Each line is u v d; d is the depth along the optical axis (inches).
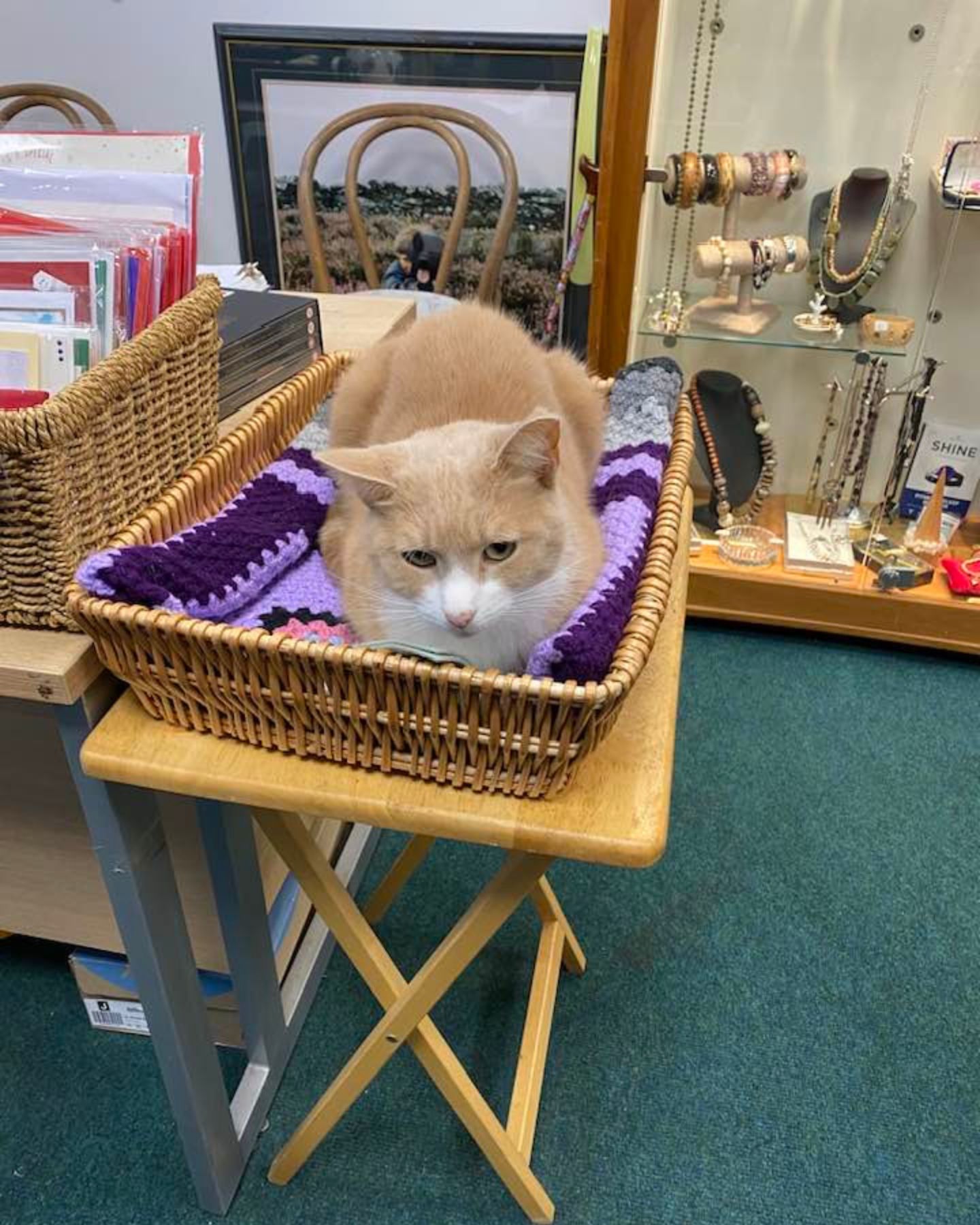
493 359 39.9
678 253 77.7
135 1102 47.5
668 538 31.3
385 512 29.6
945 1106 47.8
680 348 81.1
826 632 80.7
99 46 80.7
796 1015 51.9
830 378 80.4
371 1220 43.2
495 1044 50.6
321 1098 43.8
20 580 27.5
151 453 31.6
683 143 74.5
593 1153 45.7
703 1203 43.9
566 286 84.2
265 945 44.3
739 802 65.0
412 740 26.0
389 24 76.3
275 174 84.4
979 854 61.3
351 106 80.0
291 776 27.3
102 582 25.9
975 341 77.2
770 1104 47.8
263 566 31.6
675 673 31.7
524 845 25.8
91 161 36.1
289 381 42.4
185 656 26.2
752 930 56.5
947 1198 44.1
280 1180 44.3
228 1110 42.6
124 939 34.8
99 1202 43.8
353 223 82.0
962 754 69.2
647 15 57.9
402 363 40.3
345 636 31.0
